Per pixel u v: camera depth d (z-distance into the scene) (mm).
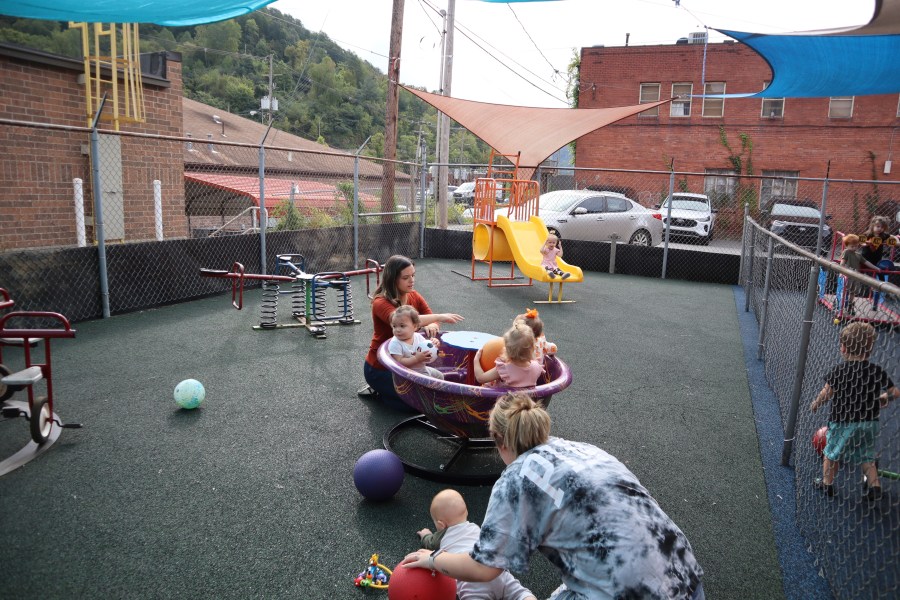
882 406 3492
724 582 2967
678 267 13602
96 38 10836
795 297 5633
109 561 2928
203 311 8422
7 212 9727
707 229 17000
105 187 11055
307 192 21875
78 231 9359
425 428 4684
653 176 26234
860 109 23906
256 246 10273
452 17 16516
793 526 3484
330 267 12078
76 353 6273
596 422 4965
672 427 4918
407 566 2422
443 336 4754
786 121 24703
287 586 2795
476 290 11148
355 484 3527
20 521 3238
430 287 11227
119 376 5605
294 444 4309
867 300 5059
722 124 25344
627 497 1972
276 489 3676
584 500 1958
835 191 24531
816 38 10469
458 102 13242
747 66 24828
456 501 2562
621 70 26234
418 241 15266
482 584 2434
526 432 2150
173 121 12516
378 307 4695
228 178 20625
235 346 6742
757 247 9602
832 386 3607
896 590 2746
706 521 3518
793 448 4492
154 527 3229
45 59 10125
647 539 1901
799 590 2916
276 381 5621
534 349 3807
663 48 25594
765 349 7066
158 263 8547
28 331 4145
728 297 11453
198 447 4203
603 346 7449
